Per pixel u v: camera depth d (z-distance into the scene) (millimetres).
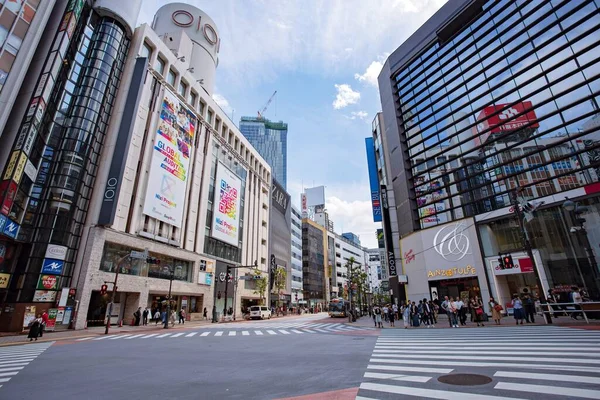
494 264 23656
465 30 29812
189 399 5012
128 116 30250
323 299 93188
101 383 6359
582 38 21141
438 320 23844
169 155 35031
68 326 23188
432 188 30094
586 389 4465
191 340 15344
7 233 21016
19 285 22328
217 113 47406
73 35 27766
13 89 21891
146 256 24422
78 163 26562
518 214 17984
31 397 5434
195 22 51312
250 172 57969
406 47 36531
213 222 43281
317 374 6598
